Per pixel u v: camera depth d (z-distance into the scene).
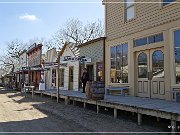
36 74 33.47
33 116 11.70
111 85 16.03
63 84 25.48
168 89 11.73
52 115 11.94
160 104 10.12
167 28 11.98
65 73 25.03
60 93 18.47
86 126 9.17
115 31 15.98
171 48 11.67
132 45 14.33
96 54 18.41
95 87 12.41
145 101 11.34
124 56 15.04
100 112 12.60
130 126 9.11
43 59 32.06
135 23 14.20
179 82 11.26
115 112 10.85
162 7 12.34
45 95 23.84
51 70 28.41
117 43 15.68
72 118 10.94
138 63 13.96
